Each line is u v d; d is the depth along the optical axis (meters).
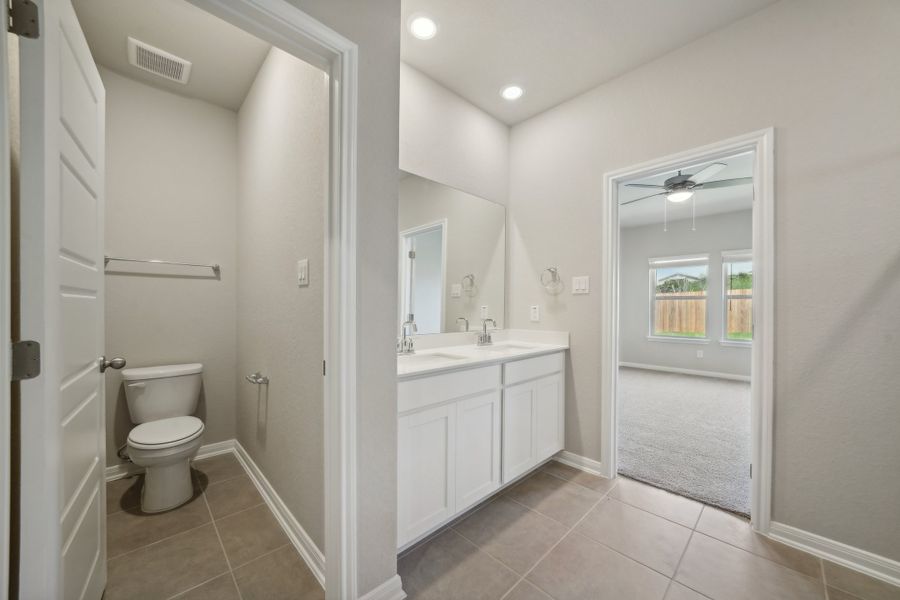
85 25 1.79
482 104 2.53
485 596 1.33
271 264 1.93
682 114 1.95
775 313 1.64
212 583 1.39
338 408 1.15
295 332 1.63
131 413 2.08
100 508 1.27
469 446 1.73
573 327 2.41
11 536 0.78
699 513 1.84
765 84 1.69
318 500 1.43
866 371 1.45
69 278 0.96
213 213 2.51
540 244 2.61
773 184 1.65
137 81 2.23
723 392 4.44
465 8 1.72
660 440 2.82
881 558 1.41
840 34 1.52
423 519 1.53
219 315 2.53
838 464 1.50
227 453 2.55
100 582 1.26
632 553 1.55
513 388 1.99
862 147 1.46
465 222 2.49
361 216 1.18
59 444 0.84
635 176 2.17
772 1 1.67
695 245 5.65
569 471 2.31
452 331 2.42
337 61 1.13
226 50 1.98
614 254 2.24
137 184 2.23
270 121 1.95
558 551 1.56
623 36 1.90
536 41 1.94
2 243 0.69
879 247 1.43
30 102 0.76
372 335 1.21
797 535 1.58
